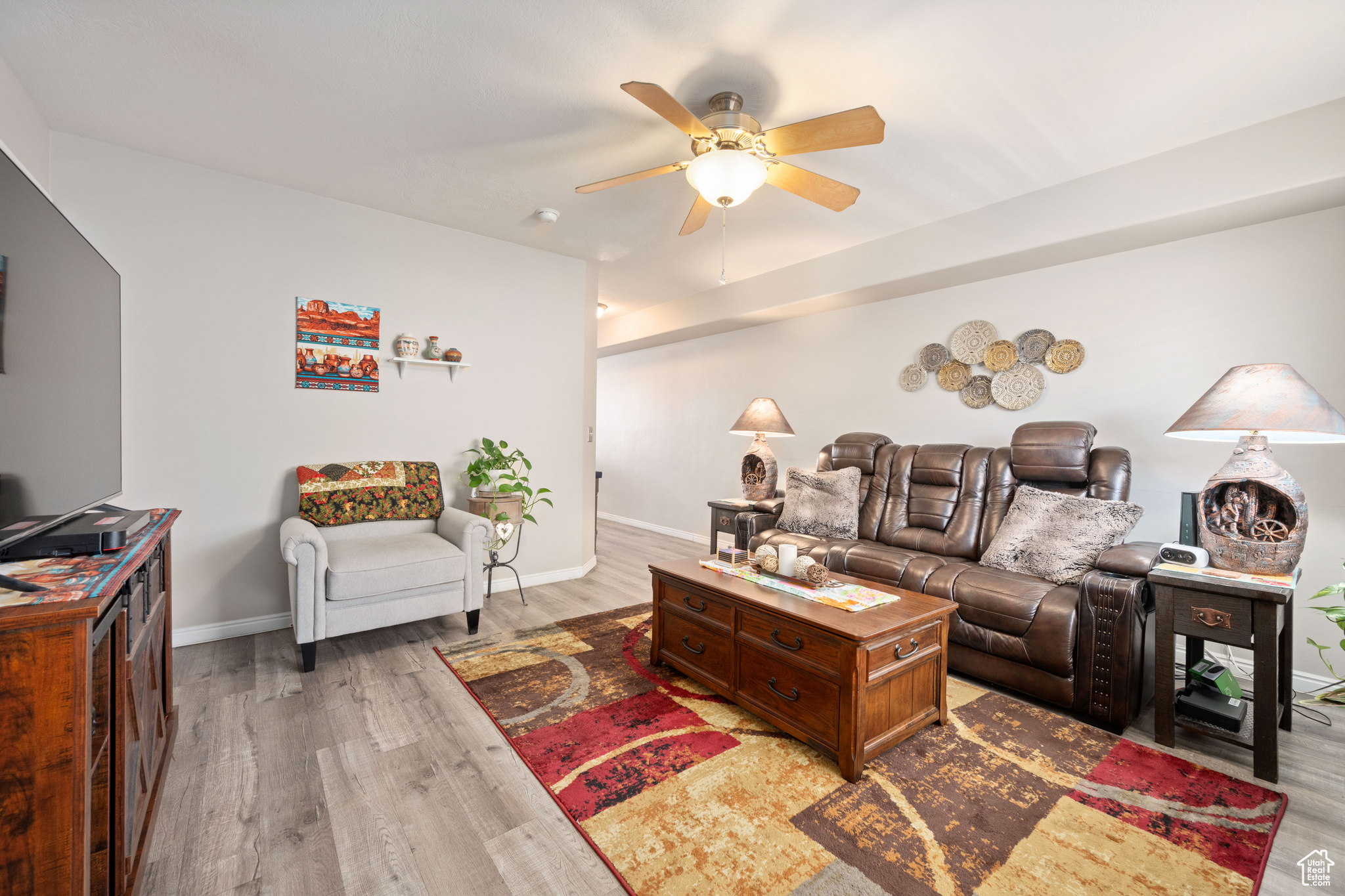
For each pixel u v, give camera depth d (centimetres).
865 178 277
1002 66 192
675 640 252
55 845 88
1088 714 214
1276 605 177
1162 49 182
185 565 277
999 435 348
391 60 192
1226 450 266
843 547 308
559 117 226
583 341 420
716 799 165
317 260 308
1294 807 165
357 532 304
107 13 169
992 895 130
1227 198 233
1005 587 238
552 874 136
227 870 136
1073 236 277
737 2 163
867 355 421
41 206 127
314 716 210
